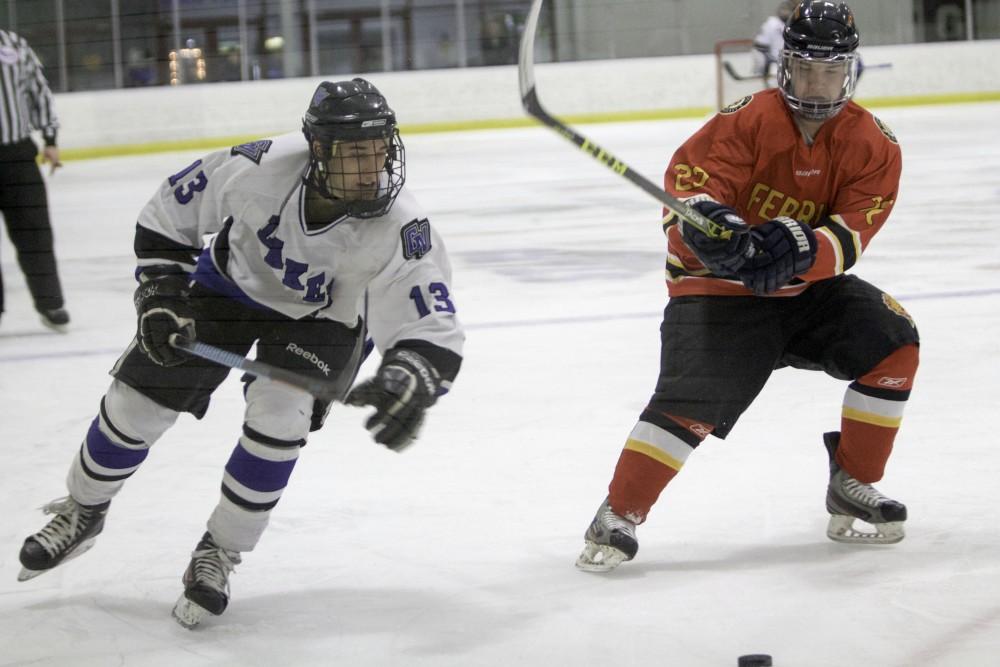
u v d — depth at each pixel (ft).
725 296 15.07
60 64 41.65
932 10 75.97
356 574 15.42
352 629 13.73
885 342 14.99
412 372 12.74
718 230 13.82
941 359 25.66
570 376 25.46
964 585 14.42
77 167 71.56
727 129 14.74
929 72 80.48
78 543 14.71
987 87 80.12
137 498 18.60
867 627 13.29
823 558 15.53
